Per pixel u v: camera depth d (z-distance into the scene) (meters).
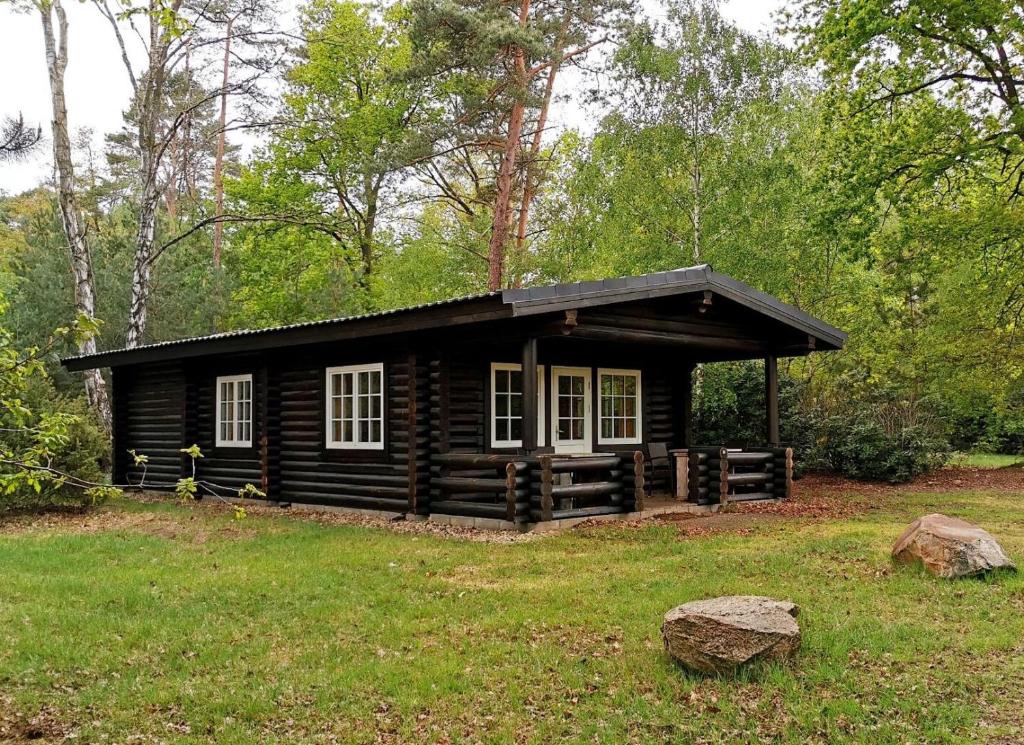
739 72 19.70
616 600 6.85
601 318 10.85
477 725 4.62
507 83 21.89
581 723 4.62
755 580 7.49
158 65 18.50
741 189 19.47
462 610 6.66
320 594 7.24
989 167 18.39
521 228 26.56
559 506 12.09
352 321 11.14
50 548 9.70
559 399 13.26
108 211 34.47
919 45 17.20
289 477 13.72
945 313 18.53
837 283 20.73
